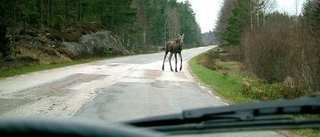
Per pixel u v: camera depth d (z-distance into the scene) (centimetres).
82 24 5038
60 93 1292
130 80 1875
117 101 1155
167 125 206
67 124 69
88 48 4453
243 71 2677
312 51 1409
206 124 204
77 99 1164
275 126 204
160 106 1101
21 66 2495
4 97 1165
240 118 204
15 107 998
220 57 4906
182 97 1329
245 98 1373
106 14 6588
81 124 70
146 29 9225
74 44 4172
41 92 1300
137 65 3180
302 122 206
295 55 1714
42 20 4175
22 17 3416
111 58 4438
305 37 1642
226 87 1711
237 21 5650
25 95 1218
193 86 1736
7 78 1781
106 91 1392
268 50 2039
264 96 1427
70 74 2089
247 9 5300
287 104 203
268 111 203
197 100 1270
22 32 3488
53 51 3475
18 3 2856
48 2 4444
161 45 11081
